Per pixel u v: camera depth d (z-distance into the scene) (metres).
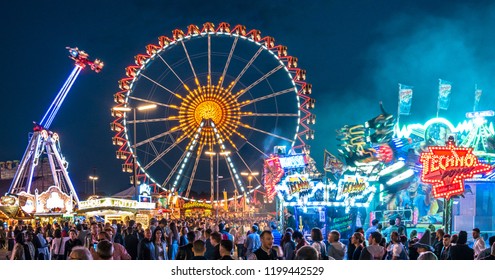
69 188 73.88
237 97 68.69
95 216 51.12
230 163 67.81
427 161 29.92
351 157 43.22
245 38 69.00
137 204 54.53
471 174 29.36
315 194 41.97
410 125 43.28
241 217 83.19
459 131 42.97
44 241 25.48
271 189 46.81
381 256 15.03
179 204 85.12
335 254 16.09
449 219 29.92
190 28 68.06
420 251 16.75
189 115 67.69
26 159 73.00
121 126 66.44
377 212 42.97
